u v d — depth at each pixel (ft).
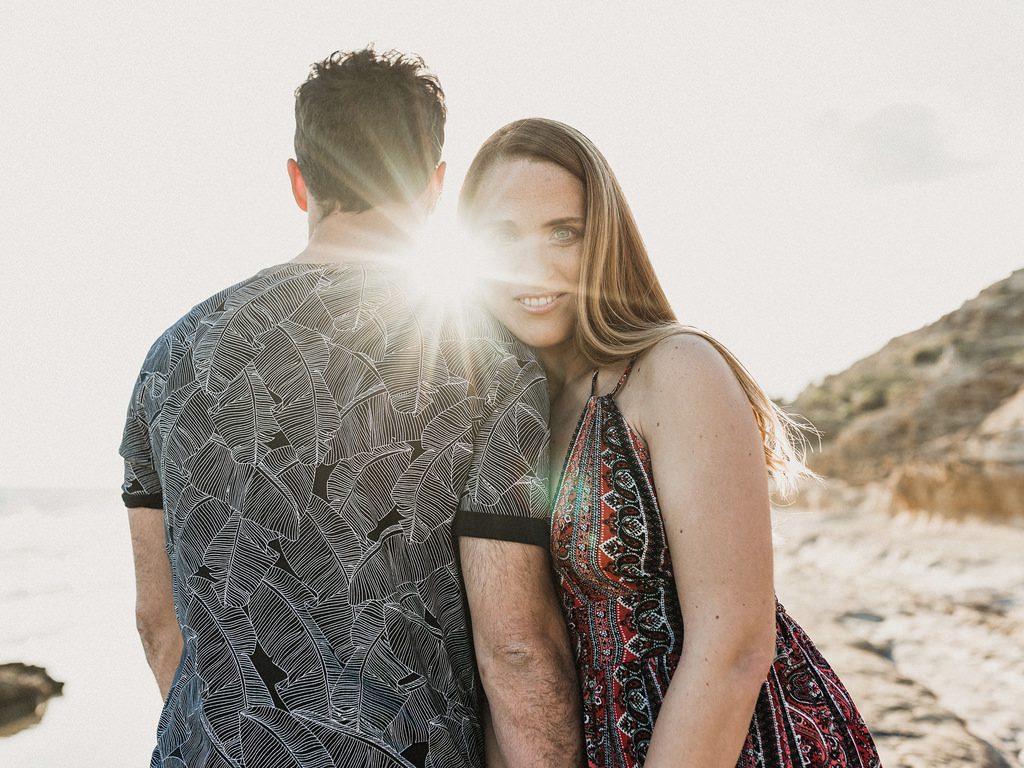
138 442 5.63
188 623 5.08
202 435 5.09
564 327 6.13
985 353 153.48
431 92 5.79
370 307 5.19
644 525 5.38
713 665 4.92
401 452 5.04
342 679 4.84
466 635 5.30
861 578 44.60
